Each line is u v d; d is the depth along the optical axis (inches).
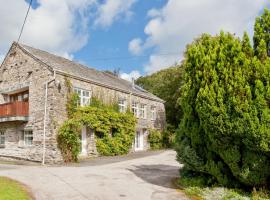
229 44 379.2
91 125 897.5
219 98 355.3
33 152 818.8
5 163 763.4
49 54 997.8
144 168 670.5
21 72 895.1
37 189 419.2
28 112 854.5
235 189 387.2
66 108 835.4
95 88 954.1
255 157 348.2
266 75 339.9
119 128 1019.3
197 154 421.1
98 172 592.7
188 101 421.4
